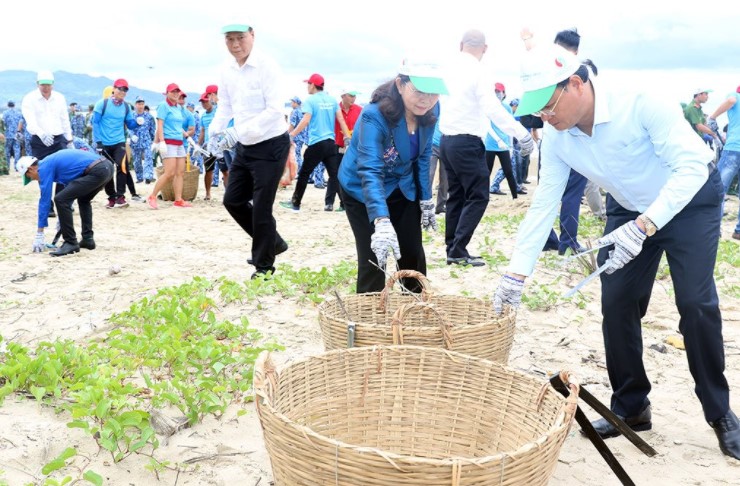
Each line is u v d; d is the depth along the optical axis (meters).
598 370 4.37
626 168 2.98
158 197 12.87
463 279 6.54
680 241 3.06
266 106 5.86
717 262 7.55
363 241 4.30
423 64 3.65
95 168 7.57
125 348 4.01
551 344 4.81
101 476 2.83
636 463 3.26
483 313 3.93
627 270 3.24
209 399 3.36
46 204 7.54
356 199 4.22
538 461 2.08
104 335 4.70
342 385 2.86
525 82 2.78
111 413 3.21
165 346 3.91
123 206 11.38
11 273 6.61
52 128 10.07
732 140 9.97
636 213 3.28
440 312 3.17
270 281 5.82
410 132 4.02
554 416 2.49
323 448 1.98
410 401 2.93
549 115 2.84
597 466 3.22
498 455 1.96
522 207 11.96
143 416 3.12
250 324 4.95
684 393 4.05
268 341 4.61
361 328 3.24
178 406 3.34
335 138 11.55
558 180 3.21
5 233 8.98
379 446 2.93
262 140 5.82
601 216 9.66
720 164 10.20
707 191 3.03
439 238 8.71
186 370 3.77
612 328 3.34
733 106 9.88
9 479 2.79
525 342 4.84
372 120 3.91
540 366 4.40
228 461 3.06
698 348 3.17
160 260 7.40
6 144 19.69
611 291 3.29
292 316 5.18
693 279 3.06
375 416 2.92
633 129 2.88
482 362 2.83
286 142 5.96
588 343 4.87
